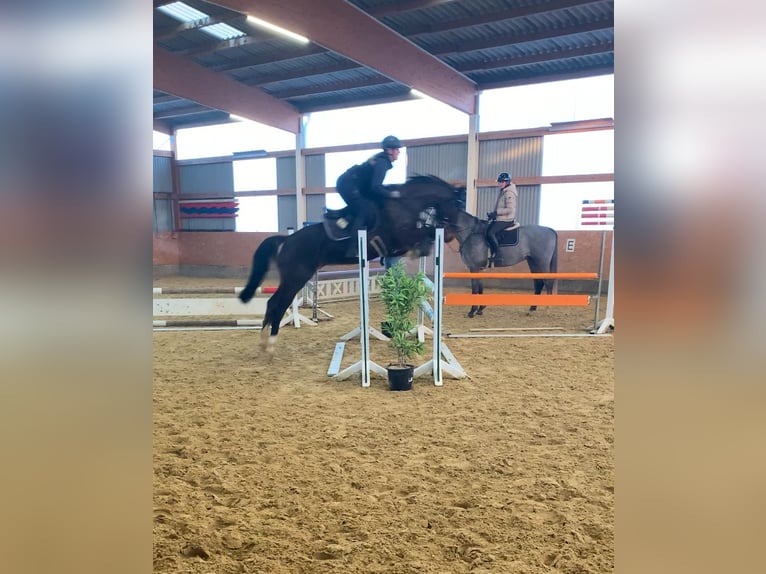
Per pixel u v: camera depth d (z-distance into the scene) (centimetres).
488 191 1132
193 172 1505
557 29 862
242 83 1156
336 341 571
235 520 191
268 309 485
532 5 792
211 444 270
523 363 457
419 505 202
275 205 1395
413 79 915
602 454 252
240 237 1404
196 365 459
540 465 239
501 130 1101
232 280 1304
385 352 513
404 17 858
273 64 1066
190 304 662
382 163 463
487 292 1035
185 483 225
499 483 221
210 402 347
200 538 179
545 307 841
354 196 466
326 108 1277
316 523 189
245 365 460
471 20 844
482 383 393
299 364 464
